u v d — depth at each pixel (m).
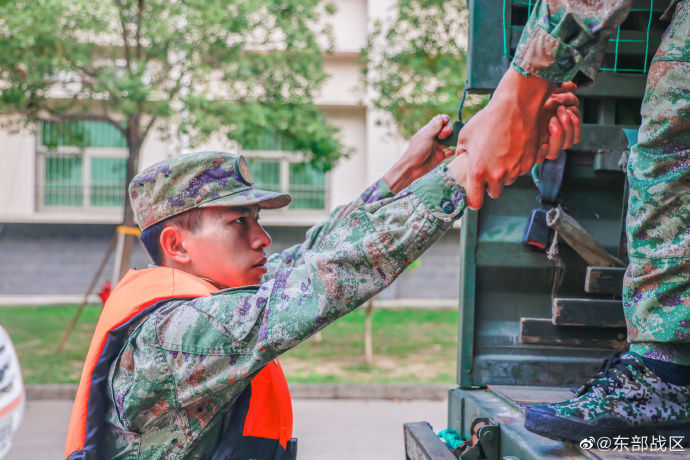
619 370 1.41
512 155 1.09
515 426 1.58
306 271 1.15
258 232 1.42
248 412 1.30
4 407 3.74
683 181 1.40
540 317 2.13
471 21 1.79
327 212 15.95
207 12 8.92
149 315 1.26
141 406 1.22
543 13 1.05
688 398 1.37
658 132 1.43
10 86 9.80
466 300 2.11
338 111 15.77
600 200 2.09
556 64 1.04
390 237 1.10
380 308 14.52
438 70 9.17
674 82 1.42
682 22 1.44
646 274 1.42
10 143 15.41
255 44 10.28
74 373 8.41
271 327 1.14
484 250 2.09
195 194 1.35
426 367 9.09
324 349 10.16
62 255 15.61
